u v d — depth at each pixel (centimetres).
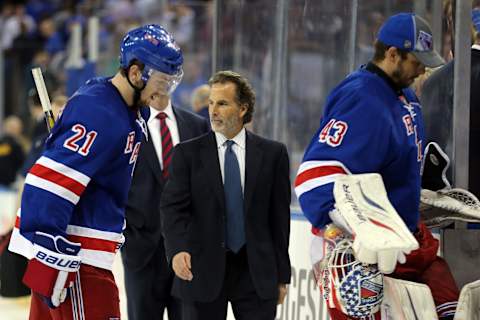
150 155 1170
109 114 842
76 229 859
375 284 827
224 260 976
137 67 846
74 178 830
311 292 1190
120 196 882
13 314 1742
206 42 2262
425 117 1041
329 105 855
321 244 899
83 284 862
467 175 975
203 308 981
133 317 1177
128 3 2975
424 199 928
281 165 998
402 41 833
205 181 984
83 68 2319
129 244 1159
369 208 786
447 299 875
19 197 1652
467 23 966
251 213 979
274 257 986
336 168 816
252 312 983
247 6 1370
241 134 998
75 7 3544
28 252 834
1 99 3359
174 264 970
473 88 1016
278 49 1322
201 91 1577
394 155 835
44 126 1631
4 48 3388
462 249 970
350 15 1232
